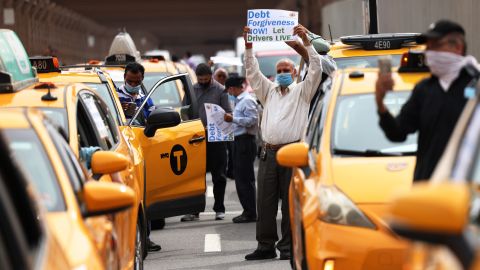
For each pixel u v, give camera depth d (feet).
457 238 23.17
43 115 38.34
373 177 44.09
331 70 65.87
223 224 83.15
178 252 69.67
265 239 64.90
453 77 40.22
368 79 51.01
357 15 163.02
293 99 62.59
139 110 69.87
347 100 49.52
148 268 63.41
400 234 23.86
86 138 47.80
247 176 83.25
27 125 36.29
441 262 24.06
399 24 143.02
